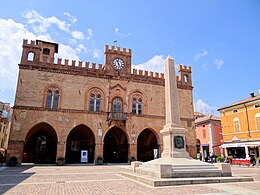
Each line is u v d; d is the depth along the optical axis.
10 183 14.36
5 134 57.91
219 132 55.62
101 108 39.03
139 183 14.32
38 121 34.59
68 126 36.03
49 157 41.81
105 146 46.62
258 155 40.56
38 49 37.56
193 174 15.48
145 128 40.91
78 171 23.45
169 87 20.72
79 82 38.69
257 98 41.50
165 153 19.05
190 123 44.88
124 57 43.22
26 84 35.44
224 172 16.39
